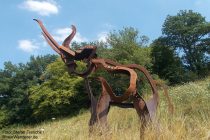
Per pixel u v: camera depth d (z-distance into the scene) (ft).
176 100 44.83
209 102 39.32
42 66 173.47
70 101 117.08
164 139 20.70
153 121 24.97
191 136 21.80
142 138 22.25
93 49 27.48
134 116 30.83
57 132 30.55
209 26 143.64
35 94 119.85
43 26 29.25
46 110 117.91
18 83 163.22
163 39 146.61
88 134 25.12
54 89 117.39
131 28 112.27
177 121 22.94
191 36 146.20
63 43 28.86
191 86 51.26
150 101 26.53
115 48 109.19
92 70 27.73
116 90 97.66
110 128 24.34
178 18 147.43
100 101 26.91
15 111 147.33
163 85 27.84
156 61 133.49
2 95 162.81
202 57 146.92
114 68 27.04
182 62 148.46
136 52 108.37
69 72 28.40
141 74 79.87
